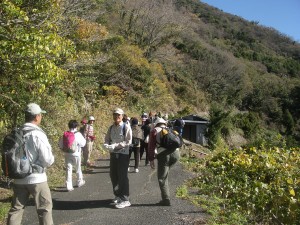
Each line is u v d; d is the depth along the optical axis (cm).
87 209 679
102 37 2092
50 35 653
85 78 1967
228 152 1179
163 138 679
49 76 677
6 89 744
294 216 644
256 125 3781
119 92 2919
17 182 446
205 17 10638
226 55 6788
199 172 1128
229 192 816
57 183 927
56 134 1134
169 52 5094
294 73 8619
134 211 663
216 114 3008
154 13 4641
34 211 664
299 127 5847
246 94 6356
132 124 1106
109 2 3794
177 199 759
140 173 1093
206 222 589
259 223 654
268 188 743
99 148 1633
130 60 3219
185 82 5234
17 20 642
